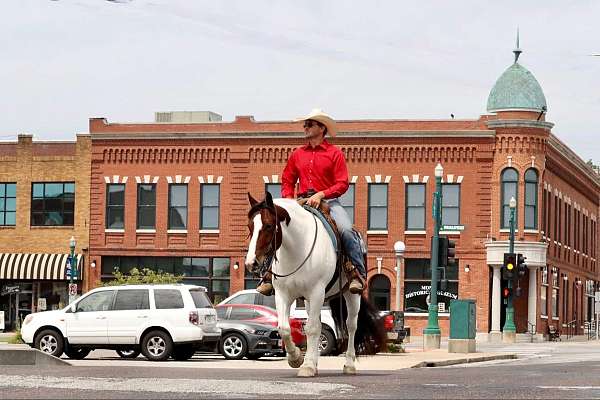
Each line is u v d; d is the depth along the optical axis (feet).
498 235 206.80
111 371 54.34
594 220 284.41
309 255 50.80
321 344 103.86
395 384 46.68
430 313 131.34
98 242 219.41
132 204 219.00
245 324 105.40
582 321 266.77
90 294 100.42
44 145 222.89
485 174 208.13
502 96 213.87
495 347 158.10
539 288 211.41
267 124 214.90
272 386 43.39
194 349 102.37
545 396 41.63
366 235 211.20
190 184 217.15
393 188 210.38
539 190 208.54
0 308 222.07
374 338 57.41
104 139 220.02
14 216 223.51
